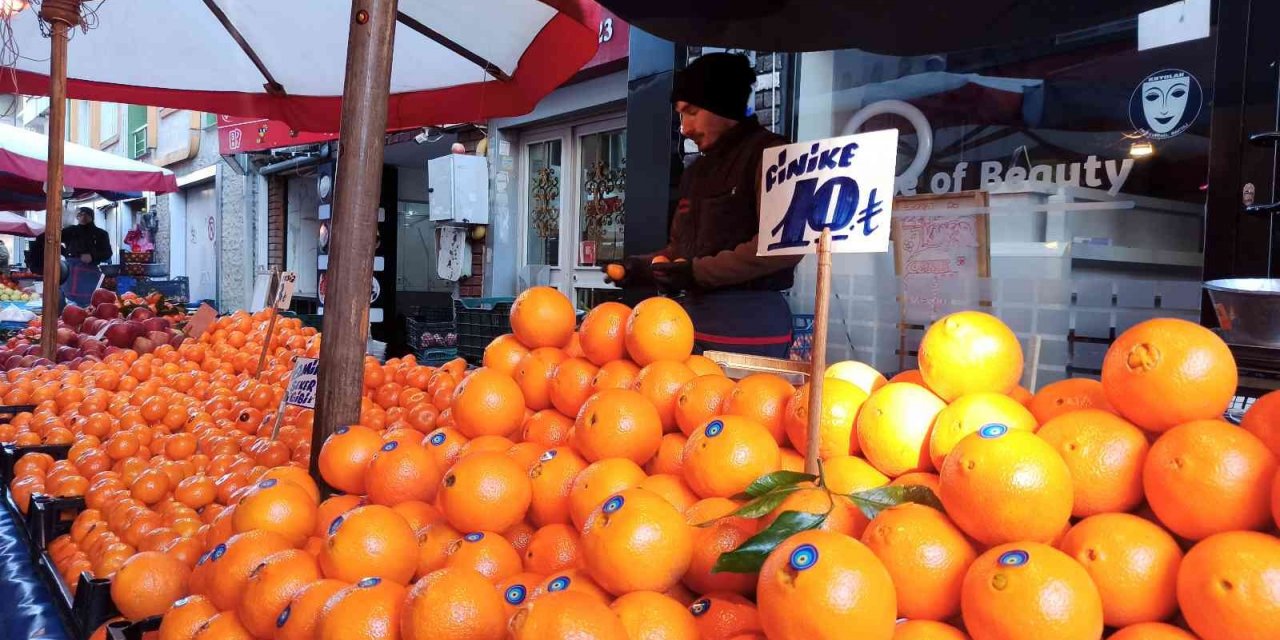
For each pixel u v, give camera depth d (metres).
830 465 1.25
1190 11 3.40
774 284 2.87
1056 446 1.04
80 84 4.66
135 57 4.44
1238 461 0.91
